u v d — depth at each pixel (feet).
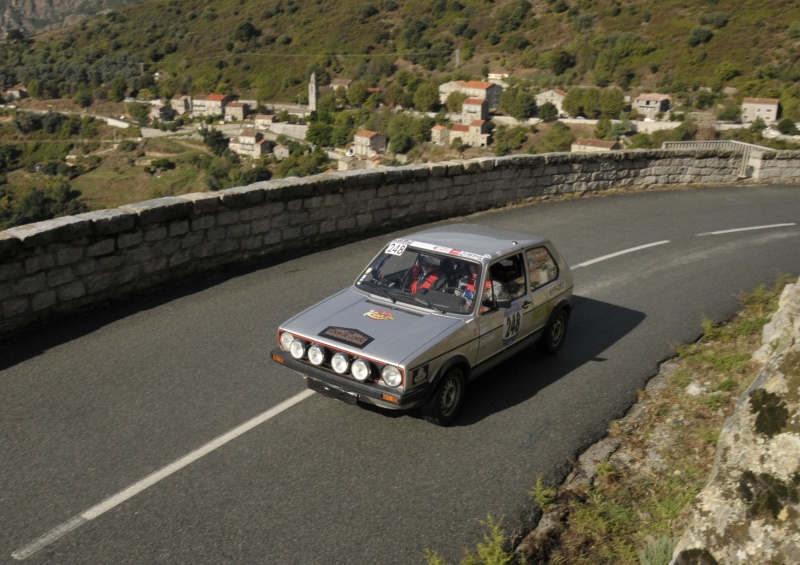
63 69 500.74
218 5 640.17
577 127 345.31
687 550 12.00
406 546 15.76
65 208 245.45
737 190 64.80
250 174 306.96
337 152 358.43
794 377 12.10
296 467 18.80
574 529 16.75
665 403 23.04
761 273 37.99
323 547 15.67
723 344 27.84
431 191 47.50
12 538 15.74
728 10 418.92
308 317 21.89
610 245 43.57
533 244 25.41
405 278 23.29
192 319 29.27
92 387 23.08
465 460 19.38
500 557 14.87
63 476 18.13
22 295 27.35
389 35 552.82
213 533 16.06
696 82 357.00
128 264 31.35
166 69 535.19
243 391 23.09
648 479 18.88
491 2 570.05
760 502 11.29
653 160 63.46
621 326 30.17
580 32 469.57
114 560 15.12
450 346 20.54
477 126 342.85
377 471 18.72
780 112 295.69
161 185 305.94
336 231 41.91
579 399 23.30
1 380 23.41
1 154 342.64
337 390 20.29
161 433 20.34
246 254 37.06
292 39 573.33
